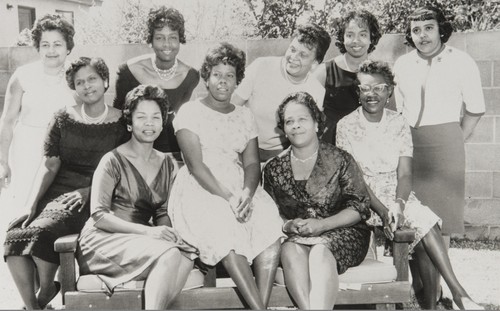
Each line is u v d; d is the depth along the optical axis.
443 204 4.34
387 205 3.76
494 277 4.31
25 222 3.57
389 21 5.31
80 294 3.19
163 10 4.12
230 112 3.71
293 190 3.56
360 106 4.18
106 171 3.47
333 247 3.28
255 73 4.21
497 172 5.35
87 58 3.78
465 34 5.22
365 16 4.18
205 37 5.43
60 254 3.22
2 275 4.52
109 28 5.51
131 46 5.18
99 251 3.29
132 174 3.52
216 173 3.59
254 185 3.60
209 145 3.63
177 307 3.25
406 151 3.82
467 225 5.45
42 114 4.36
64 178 3.82
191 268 3.28
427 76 4.29
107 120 3.83
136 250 3.21
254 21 5.39
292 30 5.35
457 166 4.30
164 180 3.61
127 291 3.18
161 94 3.54
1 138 4.50
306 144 3.52
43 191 3.76
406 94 4.37
